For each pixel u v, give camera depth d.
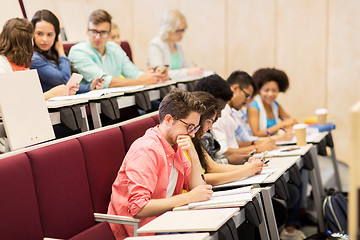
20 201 1.80
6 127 1.91
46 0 3.80
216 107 2.38
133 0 6.10
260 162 2.49
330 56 5.43
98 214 2.12
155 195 2.14
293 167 2.65
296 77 5.66
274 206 3.02
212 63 5.96
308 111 5.65
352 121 0.85
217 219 1.78
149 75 3.22
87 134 2.19
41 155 1.91
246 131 3.36
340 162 5.21
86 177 2.11
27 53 2.40
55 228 1.94
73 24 4.27
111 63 3.58
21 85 1.99
